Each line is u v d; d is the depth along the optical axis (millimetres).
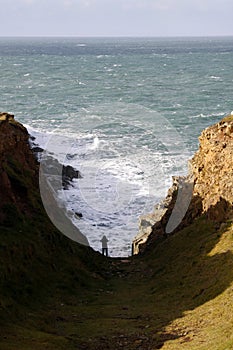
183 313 22312
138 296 26875
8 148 36594
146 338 19906
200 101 114938
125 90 132000
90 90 132875
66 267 29297
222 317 20094
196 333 19344
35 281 25781
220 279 24250
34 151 53344
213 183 34375
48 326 21641
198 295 24219
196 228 33250
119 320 22531
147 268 32719
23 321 21312
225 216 31672
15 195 32406
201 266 27359
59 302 25047
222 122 36250
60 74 178875
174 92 129000
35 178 37406
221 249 27797
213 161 35406
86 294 27219
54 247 30516
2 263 24641
